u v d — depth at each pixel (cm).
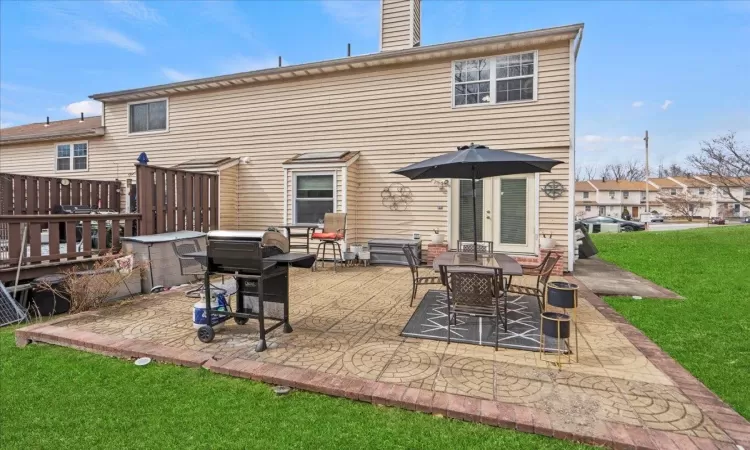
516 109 757
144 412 246
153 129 1085
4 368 314
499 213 775
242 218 969
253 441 216
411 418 238
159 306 479
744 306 486
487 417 230
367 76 866
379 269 765
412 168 436
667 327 404
